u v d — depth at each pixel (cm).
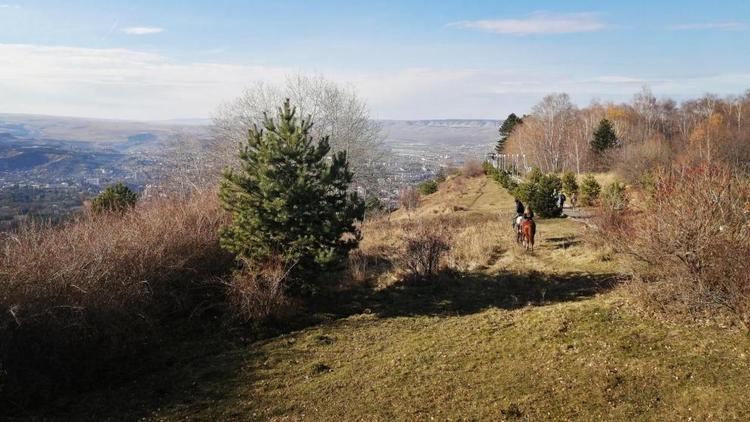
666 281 983
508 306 1251
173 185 3375
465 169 7631
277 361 1038
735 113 7019
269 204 1312
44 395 907
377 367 946
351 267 1698
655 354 805
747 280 832
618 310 1018
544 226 2409
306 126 1444
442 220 2836
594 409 686
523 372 830
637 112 8738
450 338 1055
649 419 645
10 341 906
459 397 779
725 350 776
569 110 9394
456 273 1580
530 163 7744
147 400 892
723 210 927
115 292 1138
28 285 984
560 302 1217
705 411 636
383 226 2669
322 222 1368
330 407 802
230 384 935
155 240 1370
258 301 1268
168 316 1331
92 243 1225
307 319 1306
